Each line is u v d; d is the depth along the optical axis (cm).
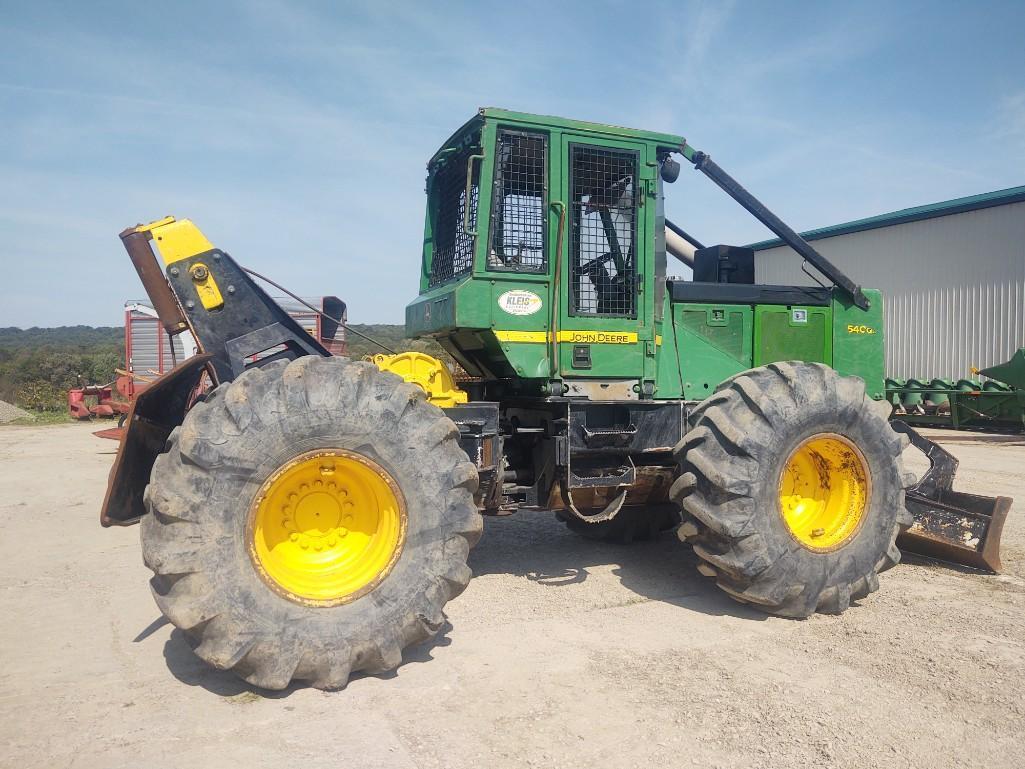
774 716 306
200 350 434
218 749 278
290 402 334
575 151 456
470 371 530
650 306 472
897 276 1994
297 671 320
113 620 423
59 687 331
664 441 477
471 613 431
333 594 334
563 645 382
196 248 434
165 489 314
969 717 306
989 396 1545
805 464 463
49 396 2509
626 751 279
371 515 360
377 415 346
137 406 389
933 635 399
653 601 457
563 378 454
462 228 471
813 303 539
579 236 459
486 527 667
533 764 269
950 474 567
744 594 417
